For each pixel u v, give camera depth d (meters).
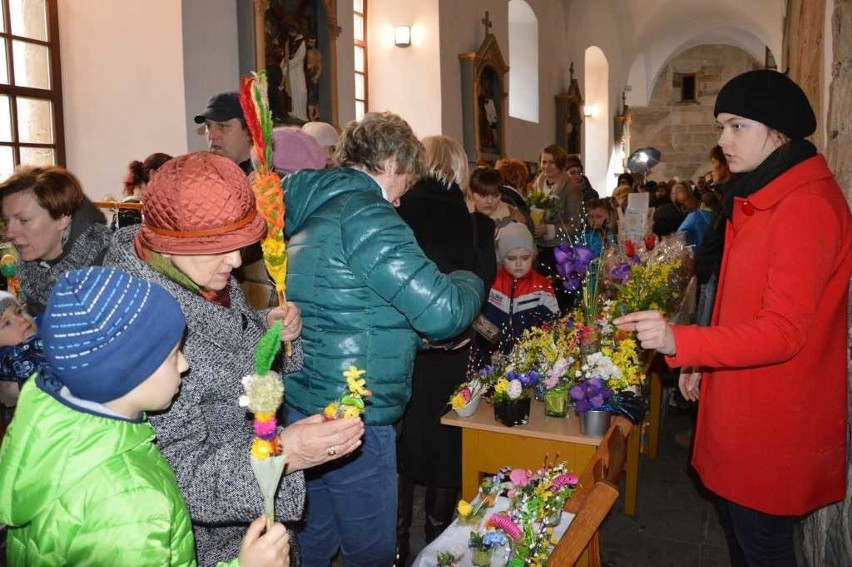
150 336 0.97
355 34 7.46
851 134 2.09
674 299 2.77
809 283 1.55
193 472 1.21
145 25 4.17
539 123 10.83
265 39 4.82
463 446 2.39
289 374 1.82
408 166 1.88
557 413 2.40
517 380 2.32
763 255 1.64
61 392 0.98
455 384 2.58
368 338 1.76
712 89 19.30
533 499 1.71
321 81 5.50
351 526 1.87
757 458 1.70
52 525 0.93
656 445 3.81
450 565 1.63
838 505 2.00
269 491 1.06
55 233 2.04
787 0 4.61
